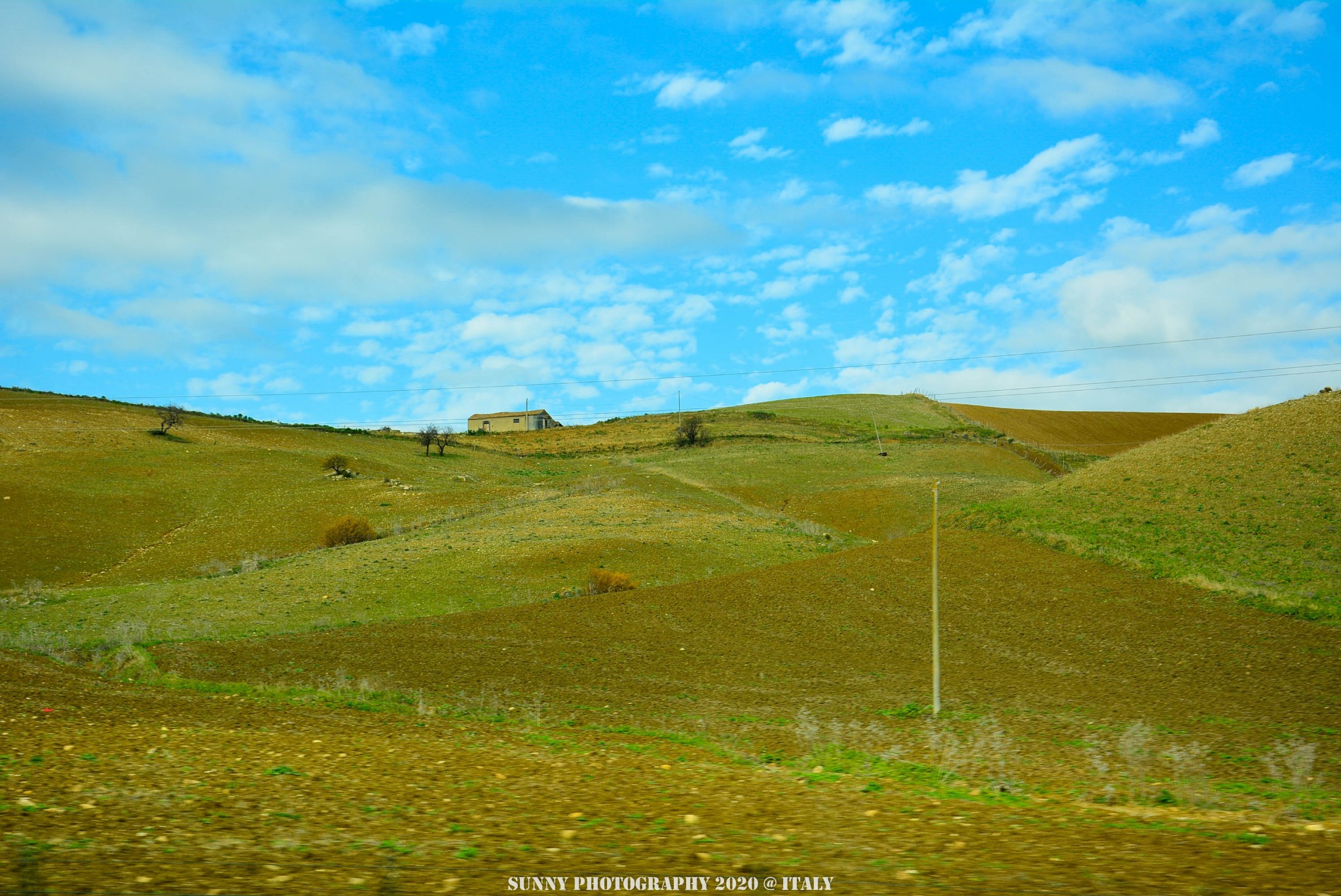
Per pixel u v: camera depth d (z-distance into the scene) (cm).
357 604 4356
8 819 911
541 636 3719
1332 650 3155
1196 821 1091
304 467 9238
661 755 1825
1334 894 712
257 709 2377
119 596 4644
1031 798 1366
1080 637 3534
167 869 740
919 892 715
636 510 7088
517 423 16225
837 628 3806
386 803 1113
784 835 943
